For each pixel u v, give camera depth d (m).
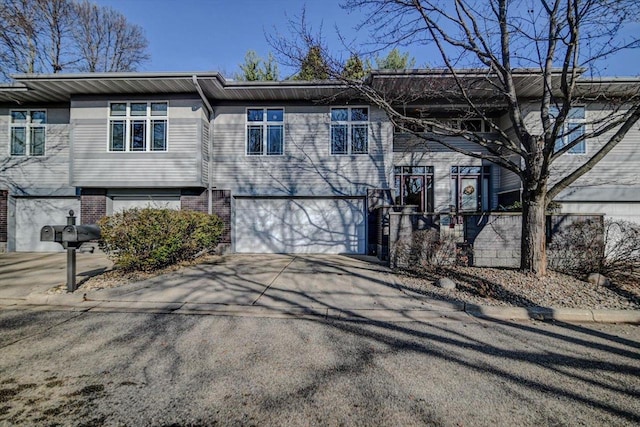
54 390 3.06
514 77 9.92
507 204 13.02
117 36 26.44
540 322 5.17
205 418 2.66
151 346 4.10
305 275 8.14
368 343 4.26
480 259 8.57
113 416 2.68
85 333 4.54
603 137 11.76
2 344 4.14
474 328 4.87
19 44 13.62
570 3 5.55
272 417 2.67
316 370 3.49
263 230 12.33
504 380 3.31
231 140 12.31
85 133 11.63
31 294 6.23
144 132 11.65
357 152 12.18
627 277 7.12
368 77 9.72
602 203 11.88
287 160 12.23
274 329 4.77
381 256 10.34
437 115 13.38
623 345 4.24
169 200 12.28
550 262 7.89
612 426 2.60
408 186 14.09
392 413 2.74
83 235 6.41
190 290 6.71
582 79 9.80
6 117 12.84
